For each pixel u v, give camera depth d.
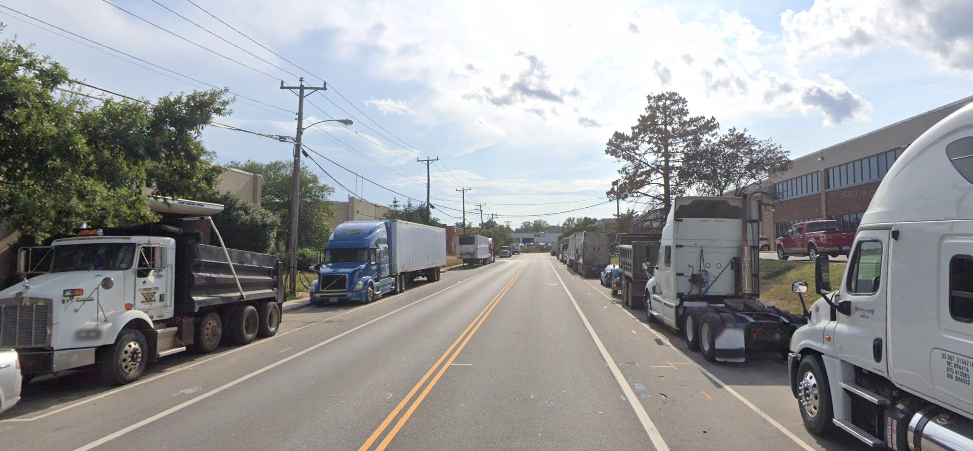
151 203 12.84
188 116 12.39
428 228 32.31
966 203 4.03
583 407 7.04
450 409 6.96
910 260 4.58
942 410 4.36
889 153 29.70
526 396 7.58
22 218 9.25
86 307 8.33
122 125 11.21
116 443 5.89
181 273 10.48
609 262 37.53
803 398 6.28
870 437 5.07
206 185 13.53
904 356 4.59
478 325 14.74
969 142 4.06
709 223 12.59
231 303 12.55
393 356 10.58
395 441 5.78
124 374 8.73
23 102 8.98
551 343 11.92
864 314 5.23
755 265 12.29
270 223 27.97
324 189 38.62
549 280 35.03
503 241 124.00
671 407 7.06
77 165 9.98
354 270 21.34
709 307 11.04
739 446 5.64
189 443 5.82
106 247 9.27
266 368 9.77
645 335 13.05
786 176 41.28
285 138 22.83
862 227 5.51
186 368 9.97
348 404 7.24
